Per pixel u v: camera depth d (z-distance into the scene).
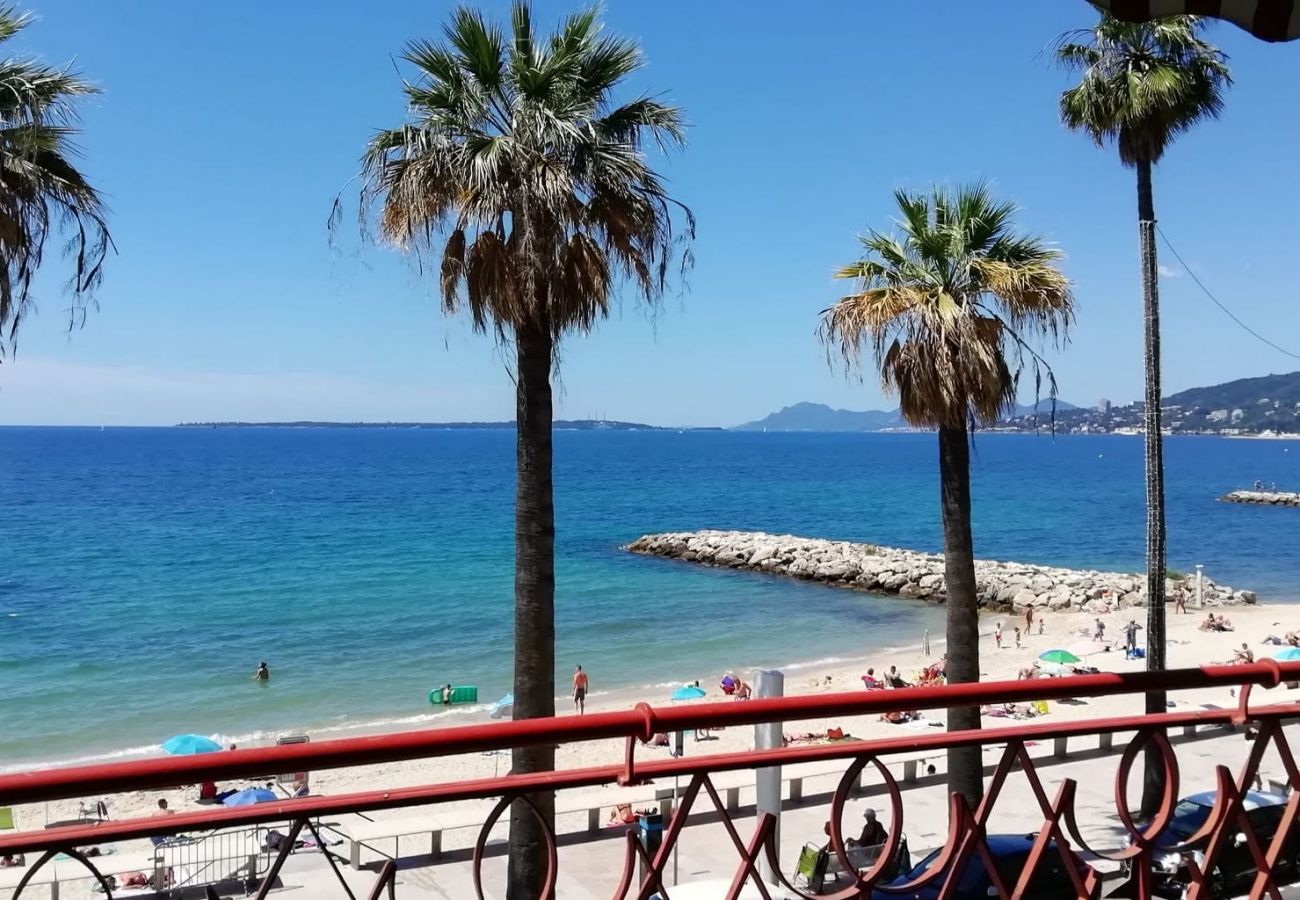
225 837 15.26
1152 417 16.02
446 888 15.67
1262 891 3.44
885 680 37.31
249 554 79.88
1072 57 16.23
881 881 3.10
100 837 2.39
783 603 59.44
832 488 160.75
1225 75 15.52
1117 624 52.25
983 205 14.41
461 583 66.12
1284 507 131.62
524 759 11.55
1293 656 33.91
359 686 40.16
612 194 11.91
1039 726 3.22
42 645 47.62
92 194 10.26
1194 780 16.53
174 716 35.78
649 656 45.72
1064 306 13.95
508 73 11.90
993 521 112.25
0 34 9.88
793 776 18.88
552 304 11.81
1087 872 3.24
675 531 97.38
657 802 18.12
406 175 11.69
